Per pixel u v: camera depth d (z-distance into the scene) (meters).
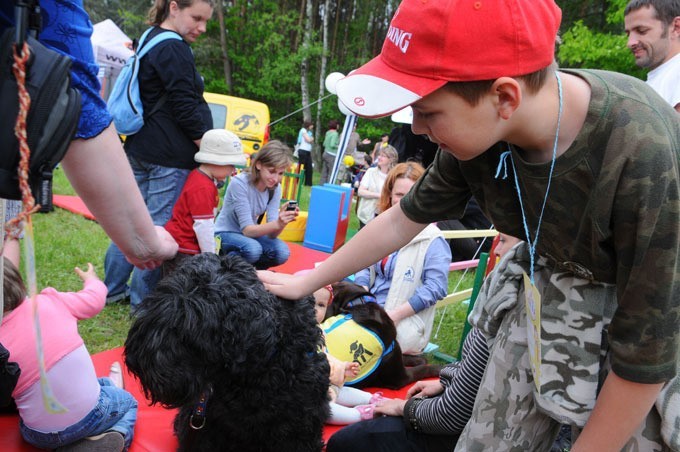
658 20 2.99
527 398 1.54
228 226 4.67
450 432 2.05
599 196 1.19
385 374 3.11
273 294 1.82
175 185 3.81
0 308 1.18
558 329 1.43
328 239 6.58
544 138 1.23
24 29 0.88
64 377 2.04
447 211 1.68
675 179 1.14
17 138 0.90
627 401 1.26
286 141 26.27
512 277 1.60
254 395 1.80
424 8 1.14
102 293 2.36
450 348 4.27
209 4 3.80
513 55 1.11
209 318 1.61
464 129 1.19
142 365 1.65
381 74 1.20
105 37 9.48
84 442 2.16
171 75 3.61
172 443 2.41
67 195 7.37
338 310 3.06
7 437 2.30
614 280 1.34
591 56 11.75
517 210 1.44
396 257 3.54
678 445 1.34
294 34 27.14
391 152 7.44
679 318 1.19
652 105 1.18
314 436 2.00
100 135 1.25
